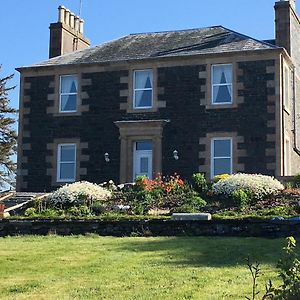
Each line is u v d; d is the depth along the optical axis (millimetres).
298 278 7203
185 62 27516
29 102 29375
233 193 20047
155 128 27156
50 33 32062
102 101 28422
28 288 9852
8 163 45312
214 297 8891
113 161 27734
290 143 27875
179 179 24875
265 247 13445
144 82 28109
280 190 20906
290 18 28875
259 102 26344
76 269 11336
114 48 30016
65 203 21578
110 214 19141
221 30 29516
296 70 29953
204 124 26875
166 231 16812
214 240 14922
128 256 12617
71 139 28484
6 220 18078
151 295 9086
